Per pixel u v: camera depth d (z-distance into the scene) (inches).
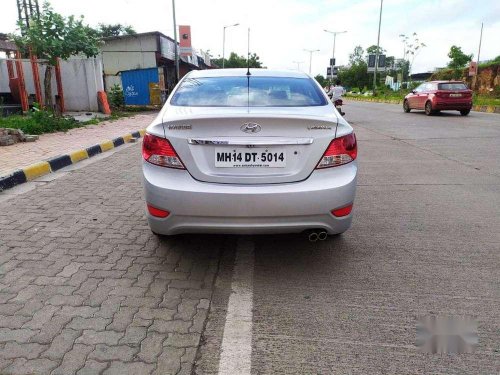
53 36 484.7
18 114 506.9
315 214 120.5
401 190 226.2
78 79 624.4
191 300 114.4
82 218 176.6
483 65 1423.5
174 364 89.2
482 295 118.6
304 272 131.9
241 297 116.6
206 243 152.2
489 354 94.5
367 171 274.2
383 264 137.4
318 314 108.9
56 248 146.5
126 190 220.1
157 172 122.1
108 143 354.3
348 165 125.0
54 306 110.1
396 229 167.9
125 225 168.9
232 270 132.8
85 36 501.7
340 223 125.6
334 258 141.7
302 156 120.0
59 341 95.8
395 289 121.6
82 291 117.9
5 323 102.4
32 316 105.4
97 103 636.1
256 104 139.2
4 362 88.7
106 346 94.4
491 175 261.0
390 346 96.7
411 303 114.3
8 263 134.7
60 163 275.0
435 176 259.1
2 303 111.3
